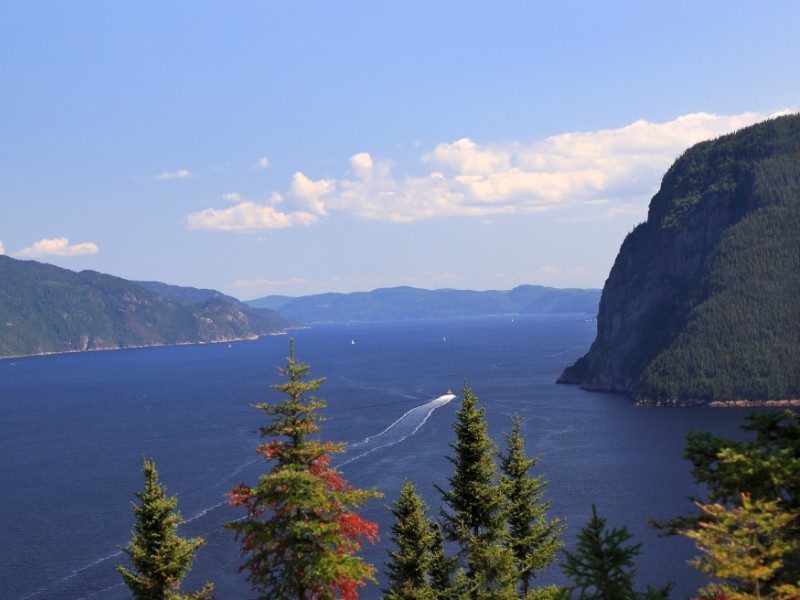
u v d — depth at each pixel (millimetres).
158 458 149750
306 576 22797
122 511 108062
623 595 17500
